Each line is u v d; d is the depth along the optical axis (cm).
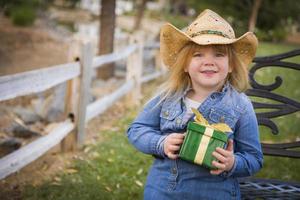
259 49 1609
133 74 745
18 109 668
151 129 247
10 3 2155
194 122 220
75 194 379
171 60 255
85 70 486
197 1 2669
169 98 247
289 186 296
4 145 488
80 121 490
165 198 232
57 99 632
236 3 2398
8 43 1467
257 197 273
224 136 216
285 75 1035
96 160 464
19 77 344
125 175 430
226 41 229
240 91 246
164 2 4325
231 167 218
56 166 442
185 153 218
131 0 3850
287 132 589
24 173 417
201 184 228
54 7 3378
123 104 747
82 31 1762
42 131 578
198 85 240
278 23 2444
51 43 1579
